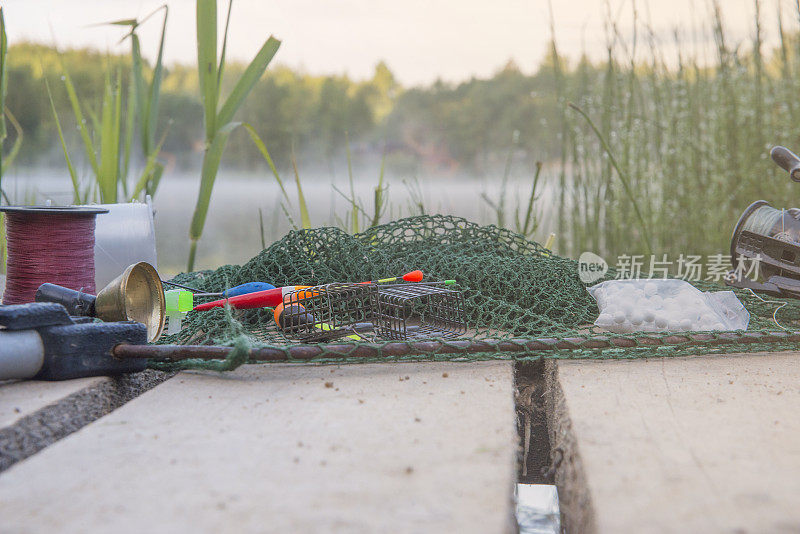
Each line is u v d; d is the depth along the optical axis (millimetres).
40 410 449
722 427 442
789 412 459
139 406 466
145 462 408
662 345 543
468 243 693
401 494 384
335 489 387
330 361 518
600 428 441
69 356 485
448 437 431
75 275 574
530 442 511
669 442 427
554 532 429
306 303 571
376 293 581
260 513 371
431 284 616
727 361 544
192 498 381
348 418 452
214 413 458
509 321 594
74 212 569
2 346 471
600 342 539
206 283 636
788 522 362
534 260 653
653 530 355
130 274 532
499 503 378
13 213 571
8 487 389
